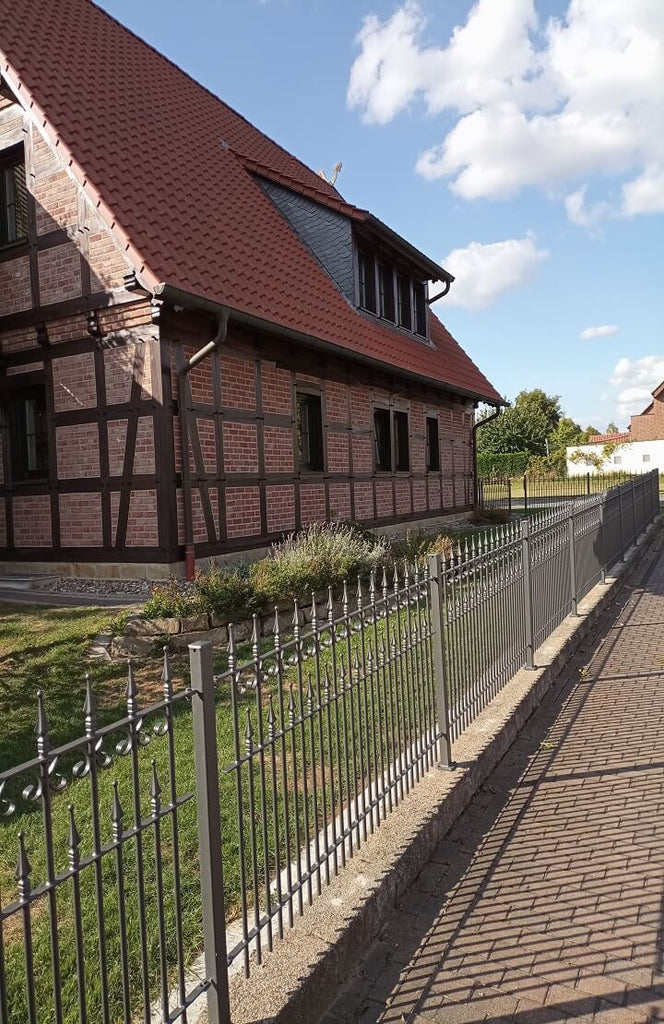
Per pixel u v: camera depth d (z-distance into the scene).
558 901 3.09
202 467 9.16
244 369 9.99
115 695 5.40
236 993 2.36
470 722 4.79
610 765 4.46
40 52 10.63
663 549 15.13
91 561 9.28
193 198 10.88
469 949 2.81
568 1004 2.50
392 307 15.82
